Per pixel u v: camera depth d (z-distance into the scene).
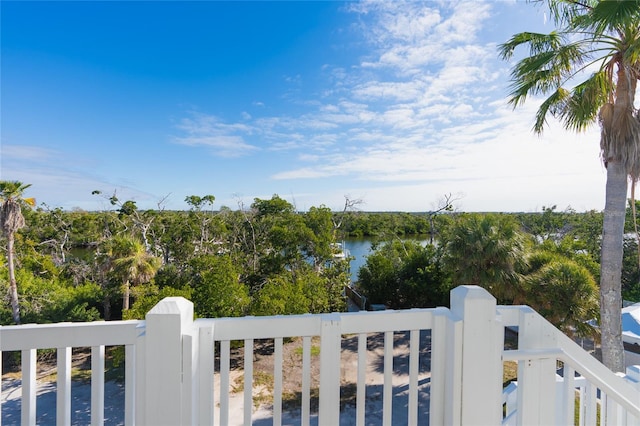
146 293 11.22
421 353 8.22
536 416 1.36
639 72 4.62
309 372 1.28
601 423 1.67
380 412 5.80
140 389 1.11
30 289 10.77
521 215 21.73
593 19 4.03
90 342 1.13
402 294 12.84
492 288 7.45
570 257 10.12
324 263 13.91
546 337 1.46
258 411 6.02
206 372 1.18
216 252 17.33
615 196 4.93
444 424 1.30
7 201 10.09
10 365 8.16
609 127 4.85
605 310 5.04
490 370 1.28
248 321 1.24
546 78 5.09
